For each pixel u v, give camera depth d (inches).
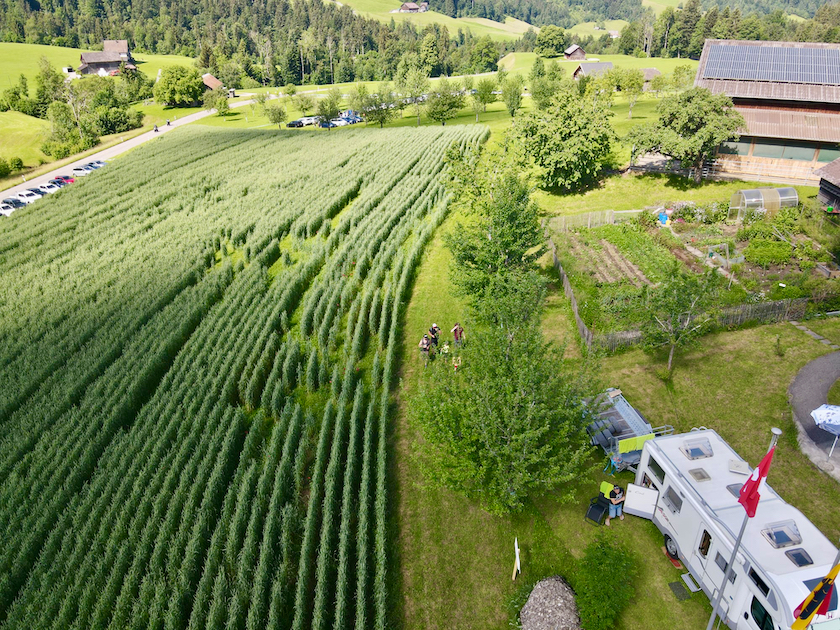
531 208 1469.0
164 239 2003.0
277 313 1503.4
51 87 5196.9
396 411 1187.9
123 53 7701.8
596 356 1012.5
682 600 759.7
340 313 1544.0
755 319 1304.1
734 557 657.6
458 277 1419.8
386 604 807.7
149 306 1563.7
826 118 2117.4
